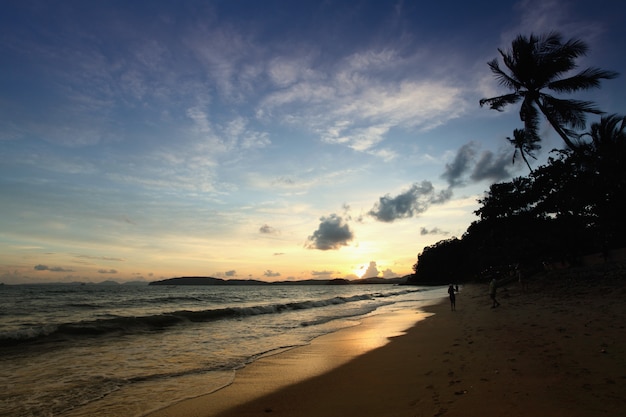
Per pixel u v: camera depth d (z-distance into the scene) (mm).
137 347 11922
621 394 4918
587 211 31234
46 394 6906
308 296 59094
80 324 15344
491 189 39469
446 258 119812
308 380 7770
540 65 27125
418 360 8781
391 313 23781
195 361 9805
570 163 32375
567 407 4633
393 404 5656
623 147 27078
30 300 38844
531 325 11633
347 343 12445
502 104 29641
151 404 6344
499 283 38688
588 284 22234
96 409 6117
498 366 7016
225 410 6008
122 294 57031
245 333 15242
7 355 10594
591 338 8523
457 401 5305
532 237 35094
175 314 19734
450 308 24344
